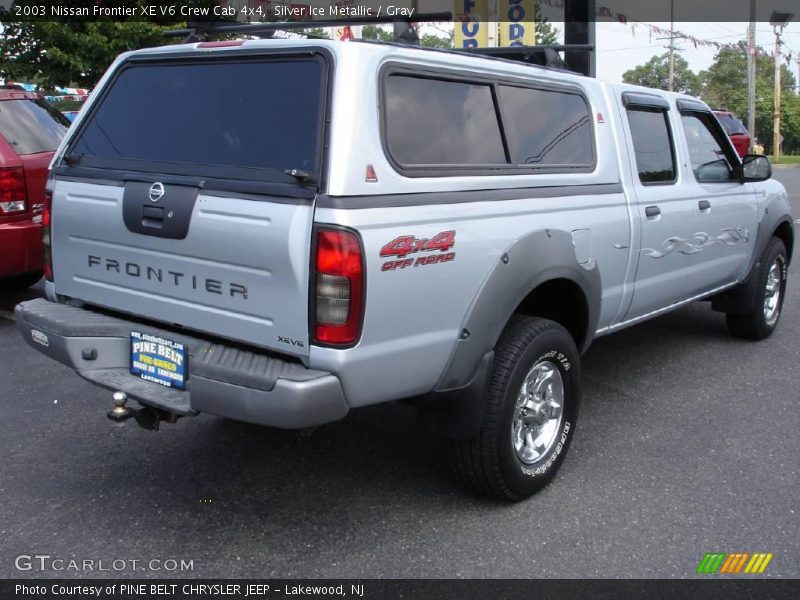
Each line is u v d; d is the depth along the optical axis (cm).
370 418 462
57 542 327
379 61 300
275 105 308
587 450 424
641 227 440
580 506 362
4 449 416
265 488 377
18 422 453
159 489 374
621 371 558
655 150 477
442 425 335
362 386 292
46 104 714
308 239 278
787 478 392
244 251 292
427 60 323
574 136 406
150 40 1200
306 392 276
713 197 525
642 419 468
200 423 453
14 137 646
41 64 1251
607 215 409
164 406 308
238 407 286
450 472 395
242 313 300
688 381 537
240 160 311
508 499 360
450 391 325
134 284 336
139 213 323
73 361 335
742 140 1736
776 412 481
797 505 365
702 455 418
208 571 309
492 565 315
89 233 348
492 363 333
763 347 621
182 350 317
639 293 459
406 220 293
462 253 314
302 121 297
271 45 316
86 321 343
